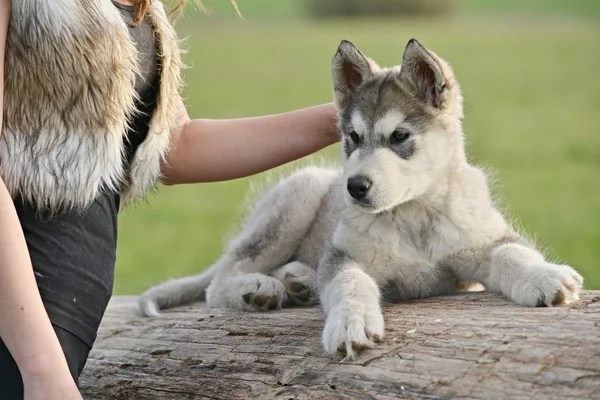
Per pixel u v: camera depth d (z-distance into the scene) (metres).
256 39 40.56
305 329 4.44
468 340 3.76
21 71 3.84
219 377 4.17
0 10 3.74
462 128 5.60
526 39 37.66
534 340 3.60
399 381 3.61
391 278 5.17
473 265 5.04
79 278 4.05
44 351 3.57
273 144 5.28
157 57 4.58
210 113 22.88
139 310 5.72
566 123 22.42
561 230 13.55
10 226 3.60
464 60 32.53
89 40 3.91
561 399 3.21
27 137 3.88
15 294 3.56
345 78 5.64
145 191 4.77
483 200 5.14
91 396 4.44
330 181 6.20
